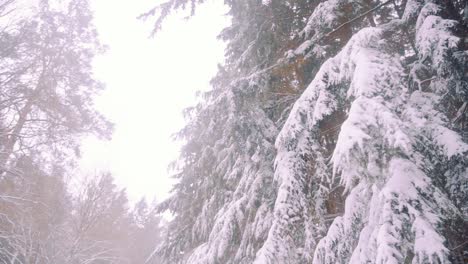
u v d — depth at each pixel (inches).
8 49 422.3
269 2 251.4
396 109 120.8
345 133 115.8
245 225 226.1
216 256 213.0
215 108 234.4
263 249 150.5
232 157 261.9
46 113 473.7
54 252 453.1
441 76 139.2
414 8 150.4
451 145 115.0
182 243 313.4
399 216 103.2
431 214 102.7
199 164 316.5
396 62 131.1
